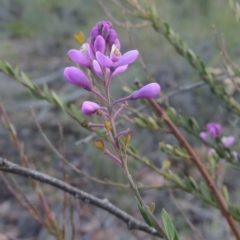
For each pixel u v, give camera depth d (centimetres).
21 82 24
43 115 79
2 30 117
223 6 91
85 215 60
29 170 21
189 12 96
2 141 74
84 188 64
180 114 26
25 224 60
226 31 83
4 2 124
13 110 81
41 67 98
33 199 60
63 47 107
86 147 70
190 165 59
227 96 27
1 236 39
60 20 114
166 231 16
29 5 116
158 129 25
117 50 17
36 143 73
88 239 57
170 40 28
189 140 65
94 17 108
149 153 68
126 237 57
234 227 24
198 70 27
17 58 102
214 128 26
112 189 63
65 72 17
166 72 80
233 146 59
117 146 17
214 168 25
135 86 26
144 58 84
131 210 60
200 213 58
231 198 59
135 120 25
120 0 103
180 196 61
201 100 71
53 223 26
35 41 112
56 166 69
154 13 29
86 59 17
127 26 29
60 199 61
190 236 55
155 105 25
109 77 17
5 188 64
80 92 82
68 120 75
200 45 85
